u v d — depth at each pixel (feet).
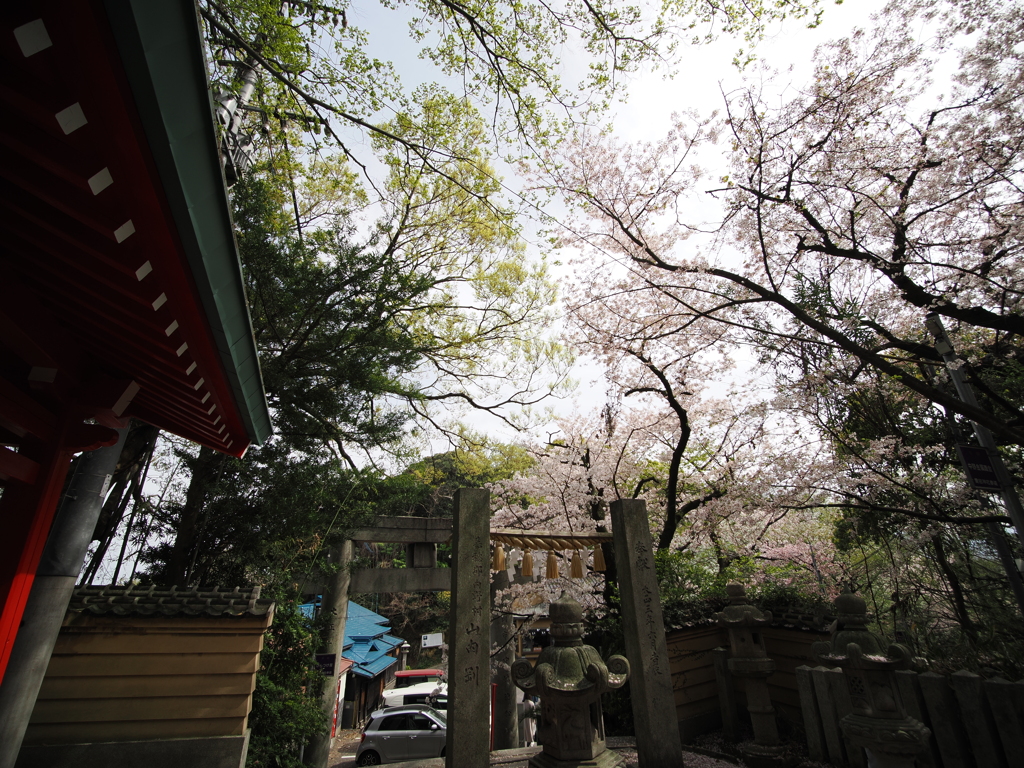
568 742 13.07
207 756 17.34
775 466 28.32
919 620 25.79
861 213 26.58
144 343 10.63
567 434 40.91
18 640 13.56
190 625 18.58
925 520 24.58
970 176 25.34
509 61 25.30
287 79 21.38
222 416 14.78
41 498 11.28
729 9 23.62
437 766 21.88
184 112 5.58
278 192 31.96
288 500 25.59
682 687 22.35
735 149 28.58
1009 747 12.75
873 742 13.00
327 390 28.40
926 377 27.17
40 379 11.19
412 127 30.27
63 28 4.63
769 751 17.66
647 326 32.94
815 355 26.45
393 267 30.89
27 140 5.73
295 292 27.96
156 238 7.18
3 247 9.04
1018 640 20.40
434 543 42.52
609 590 27.94
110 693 17.42
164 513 26.05
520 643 43.29
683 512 32.12
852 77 25.73
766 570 35.94
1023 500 24.08
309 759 31.73
